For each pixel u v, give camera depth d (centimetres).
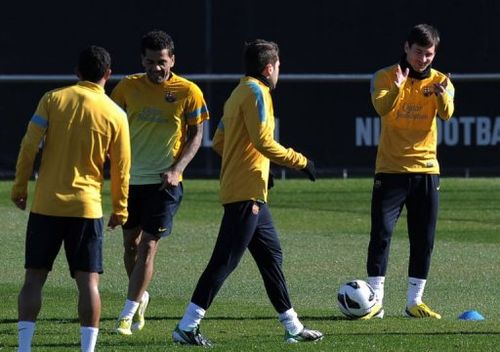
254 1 6888
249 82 2336
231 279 3588
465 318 2878
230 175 2364
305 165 2348
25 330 2145
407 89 2867
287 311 2423
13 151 6775
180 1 6850
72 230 2144
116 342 2433
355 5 6894
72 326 2650
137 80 2702
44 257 2147
